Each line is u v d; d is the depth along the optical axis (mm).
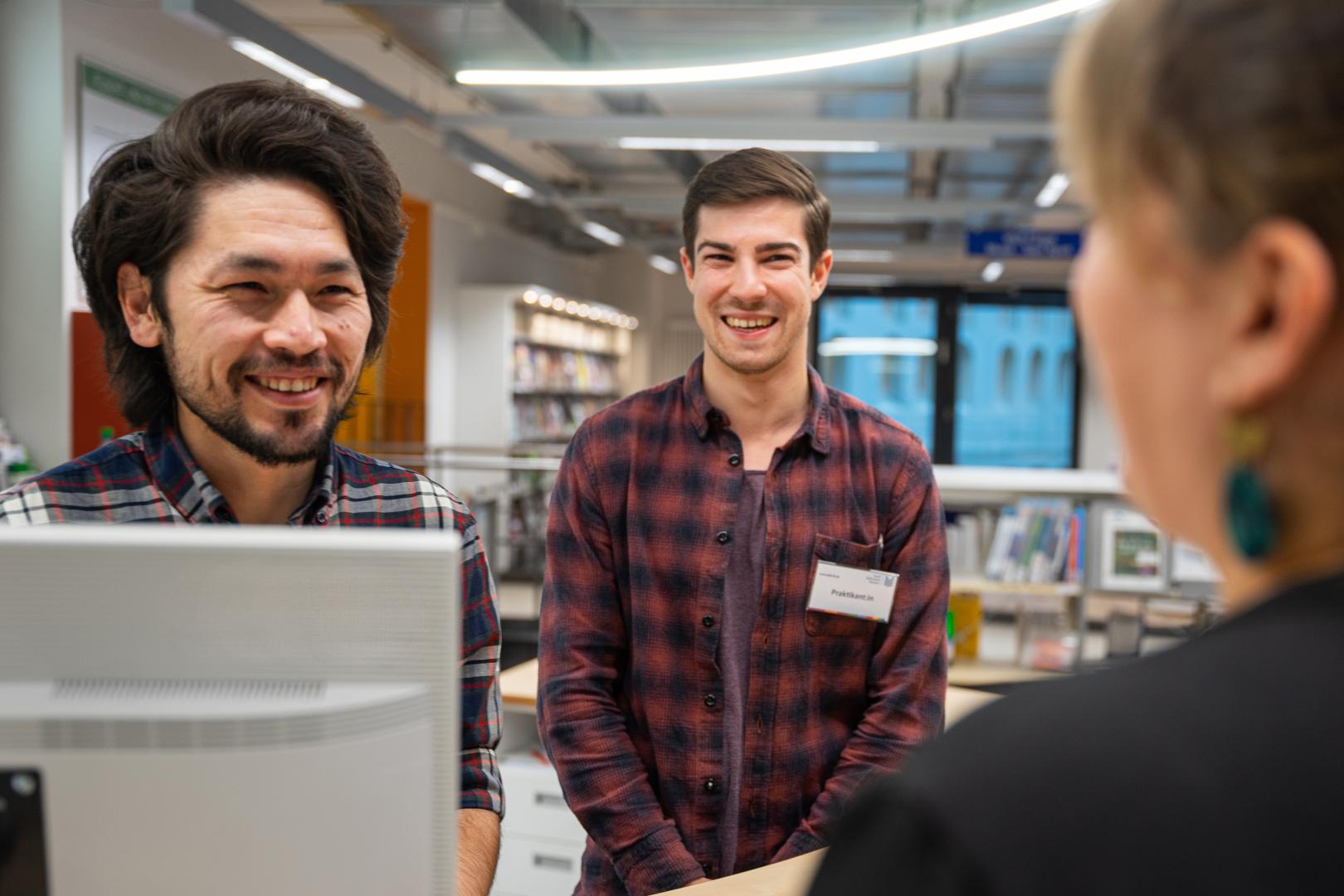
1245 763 428
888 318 14539
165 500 1297
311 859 833
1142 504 533
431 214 10055
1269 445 458
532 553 8906
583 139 6242
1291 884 408
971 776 448
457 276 10844
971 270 14242
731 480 1858
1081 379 14211
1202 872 414
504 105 7391
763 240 1793
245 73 7156
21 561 850
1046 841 425
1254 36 440
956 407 14461
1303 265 424
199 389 1214
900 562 1875
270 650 867
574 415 13352
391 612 876
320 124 1223
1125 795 428
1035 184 9484
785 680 1821
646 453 1897
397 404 9945
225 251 1171
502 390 10828
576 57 5938
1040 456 14375
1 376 5555
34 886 806
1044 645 4395
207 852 813
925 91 7461
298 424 1230
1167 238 472
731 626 1835
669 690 1835
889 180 9906
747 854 1803
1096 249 528
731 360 1816
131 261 1230
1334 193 422
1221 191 445
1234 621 479
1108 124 492
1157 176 473
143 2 5746
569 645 1854
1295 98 427
